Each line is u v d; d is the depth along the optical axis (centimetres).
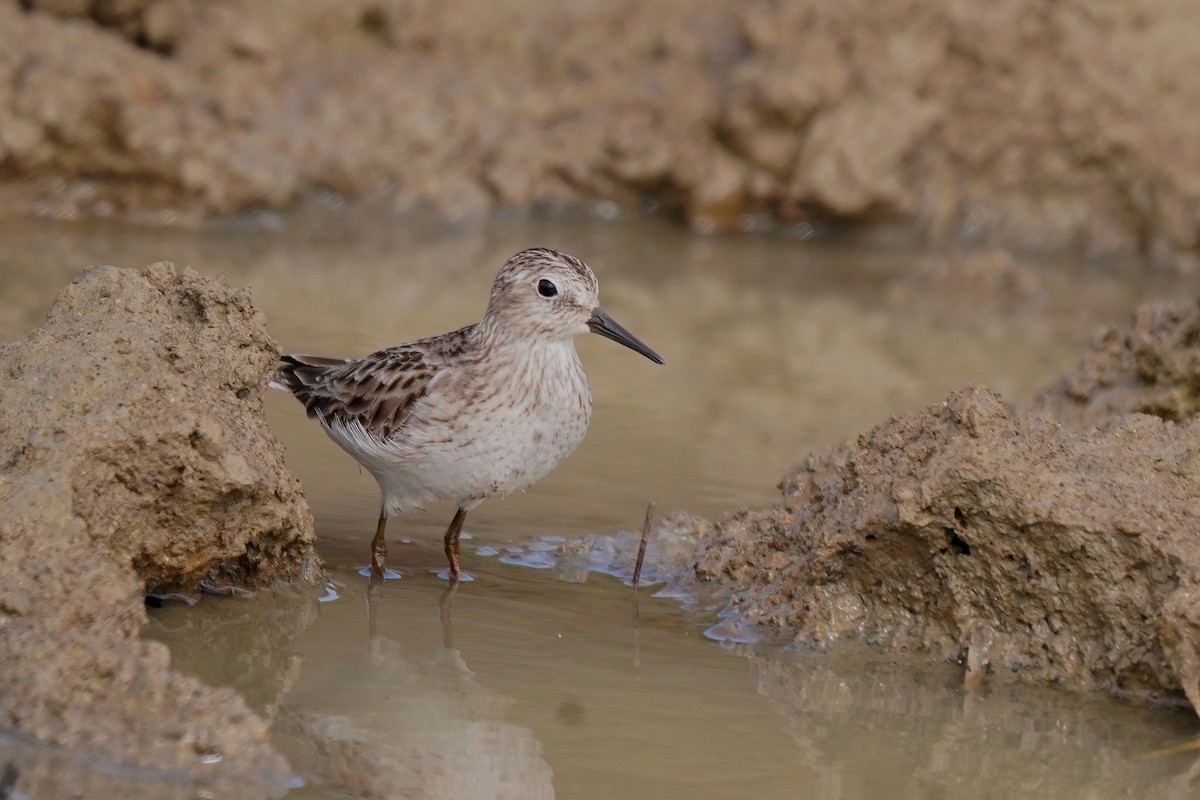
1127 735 1035
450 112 2508
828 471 1295
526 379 1252
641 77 2578
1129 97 2522
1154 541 1059
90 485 1032
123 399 1053
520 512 1401
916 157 2567
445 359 1266
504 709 1021
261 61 2452
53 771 866
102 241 2162
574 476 1490
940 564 1123
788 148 2514
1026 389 1825
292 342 1778
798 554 1217
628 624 1180
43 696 897
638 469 1513
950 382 1853
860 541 1142
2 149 2203
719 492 1455
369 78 2498
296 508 1170
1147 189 2525
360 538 1326
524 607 1204
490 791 909
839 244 2531
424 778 916
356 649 1102
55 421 1041
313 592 1200
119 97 2252
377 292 2058
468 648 1117
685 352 1934
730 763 966
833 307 2183
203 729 891
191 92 2377
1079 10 2553
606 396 1747
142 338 1092
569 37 2603
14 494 1002
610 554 1316
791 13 2550
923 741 1015
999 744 1016
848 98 2522
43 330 1109
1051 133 2545
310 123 2436
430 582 1245
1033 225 2553
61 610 948
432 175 2470
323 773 912
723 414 1702
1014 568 1101
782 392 1794
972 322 2145
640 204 2558
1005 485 1084
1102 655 1091
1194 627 1020
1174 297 2319
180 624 1112
